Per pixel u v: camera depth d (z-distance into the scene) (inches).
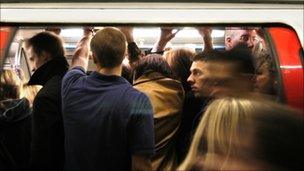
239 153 40.8
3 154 88.0
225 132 42.8
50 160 83.1
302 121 40.3
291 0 74.8
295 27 74.0
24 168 89.0
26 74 105.3
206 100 77.7
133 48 103.2
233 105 44.4
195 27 75.5
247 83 62.7
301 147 38.6
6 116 87.7
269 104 44.3
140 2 74.4
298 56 73.4
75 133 76.9
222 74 61.6
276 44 74.1
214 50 81.3
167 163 86.1
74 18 74.7
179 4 74.3
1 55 75.8
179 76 98.7
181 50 99.9
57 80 87.0
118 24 75.3
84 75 82.2
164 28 77.8
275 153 38.7
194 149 46.7
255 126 40.5
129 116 74.7
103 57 77.7
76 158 77.0
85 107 76.7
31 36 90.4
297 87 72.6
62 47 91.0
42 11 75.0
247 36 79.4
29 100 100.7
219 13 74.2
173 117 87.8
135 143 74.7
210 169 43.1
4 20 75.0
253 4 74.7
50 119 82.4
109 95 76.1
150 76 91.6
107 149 75.3
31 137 88.3
